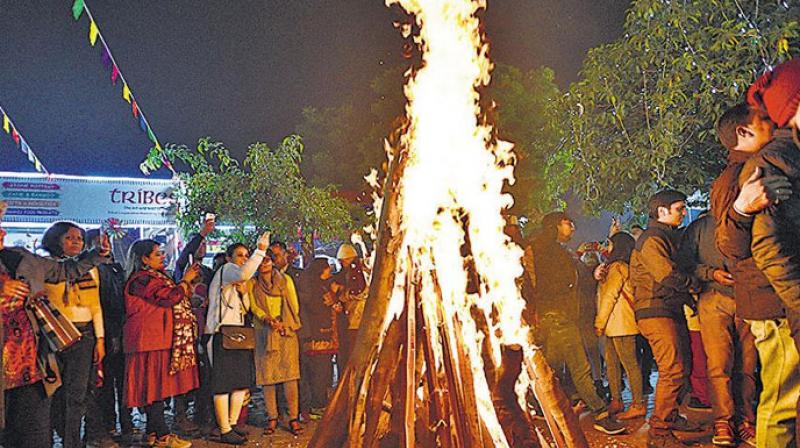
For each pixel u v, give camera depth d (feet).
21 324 18.20
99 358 21.84
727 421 19.34
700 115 24.85
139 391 22.74
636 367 23.77
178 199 49.83
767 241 11.46
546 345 23.76
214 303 23.53
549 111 27.86
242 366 23.52
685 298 20.85
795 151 11.53
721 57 24.38
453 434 12.30
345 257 27.58
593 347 28.22
